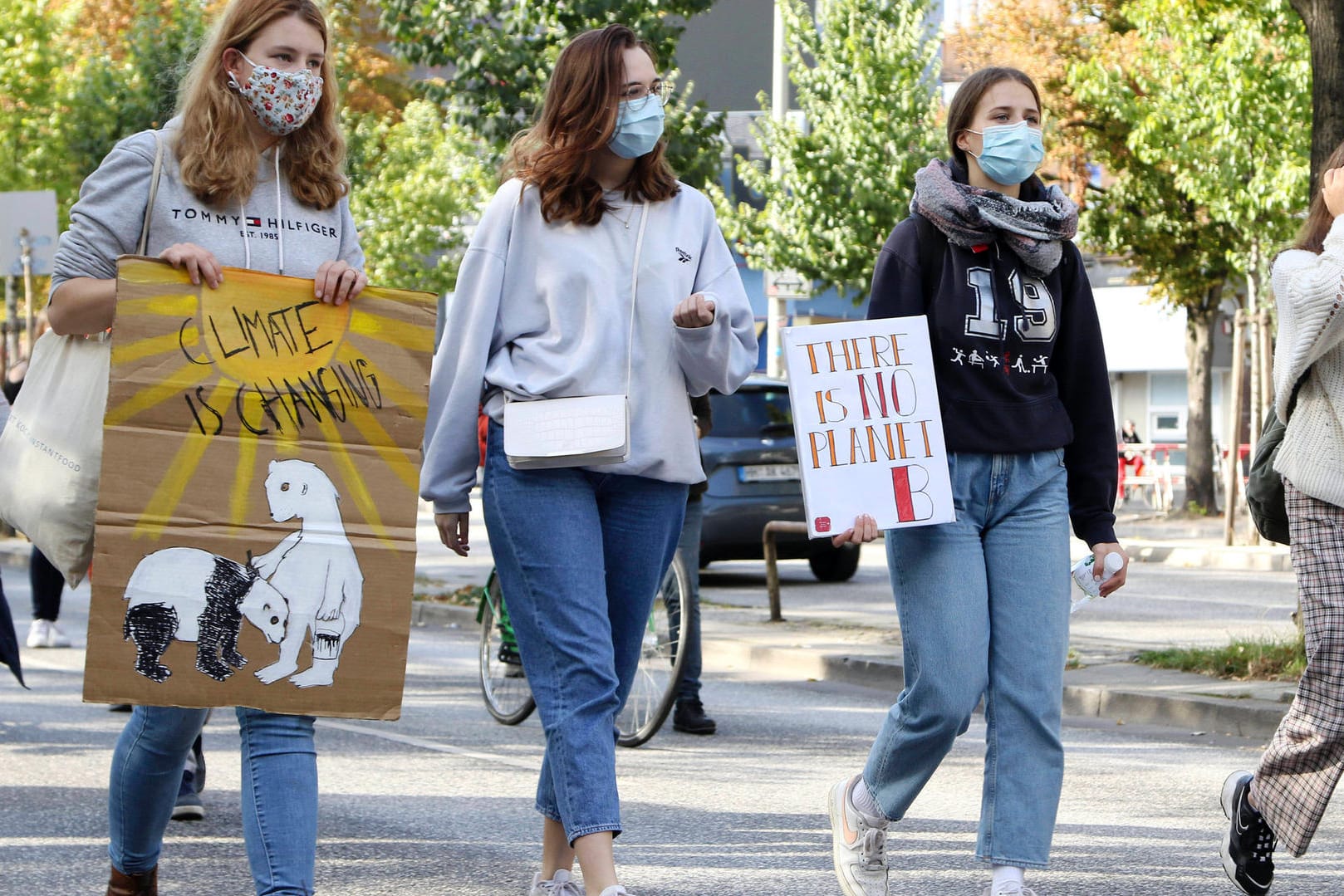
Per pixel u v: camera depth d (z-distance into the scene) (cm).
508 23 3669
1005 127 1143
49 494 962
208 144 966
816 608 3584
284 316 968
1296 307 1151
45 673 2570
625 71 1070
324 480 969
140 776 1025
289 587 956
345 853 1428
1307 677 1186
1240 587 4206
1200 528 6197
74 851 1418
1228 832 1248
